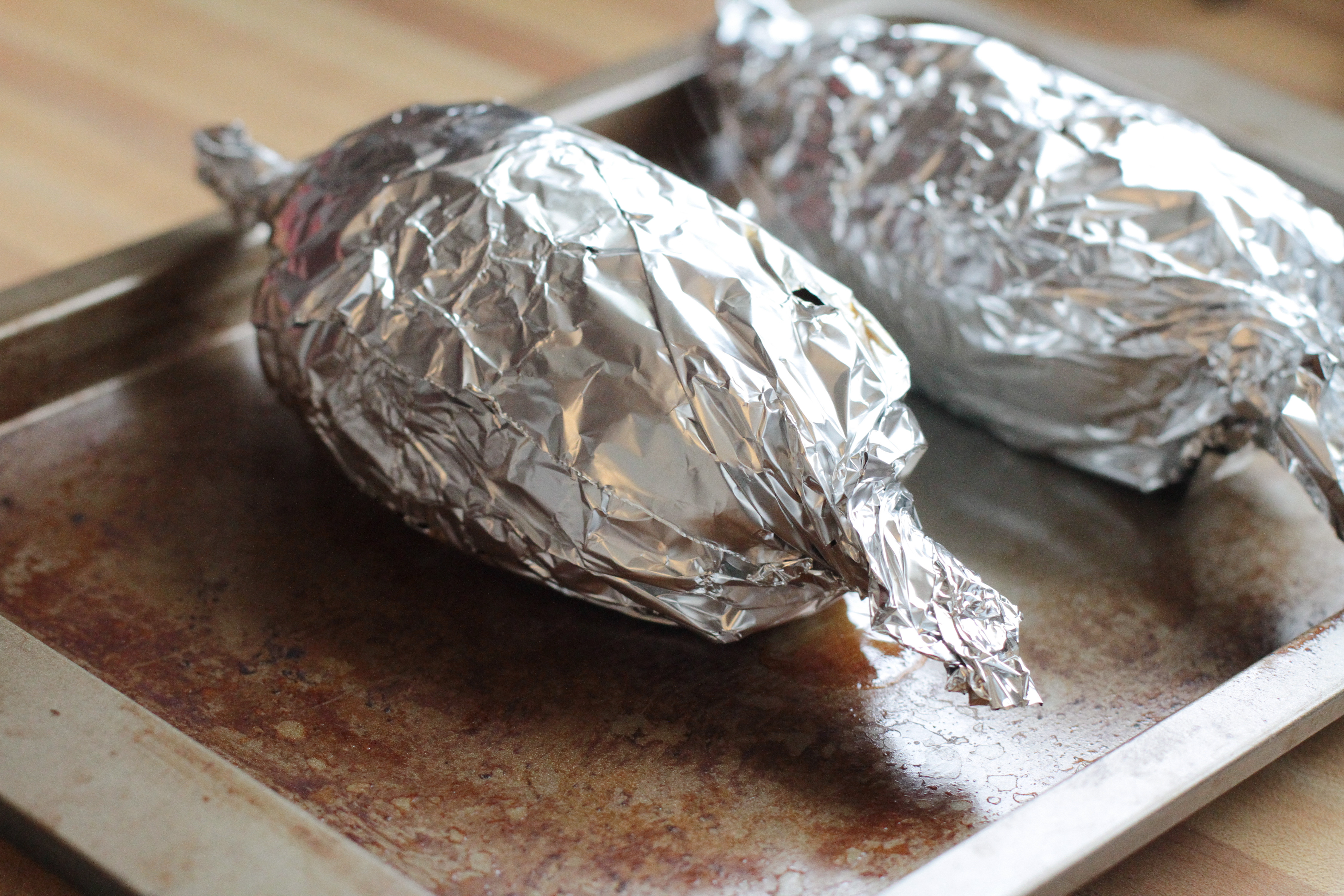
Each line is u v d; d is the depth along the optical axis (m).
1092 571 0.61
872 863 0.53
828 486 0.54
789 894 0.53
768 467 0.54
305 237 0.60
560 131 0.60
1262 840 0.55
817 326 0.55
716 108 0.77
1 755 0.51
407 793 0.55
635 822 0.54
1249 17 0.95
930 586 0.55
